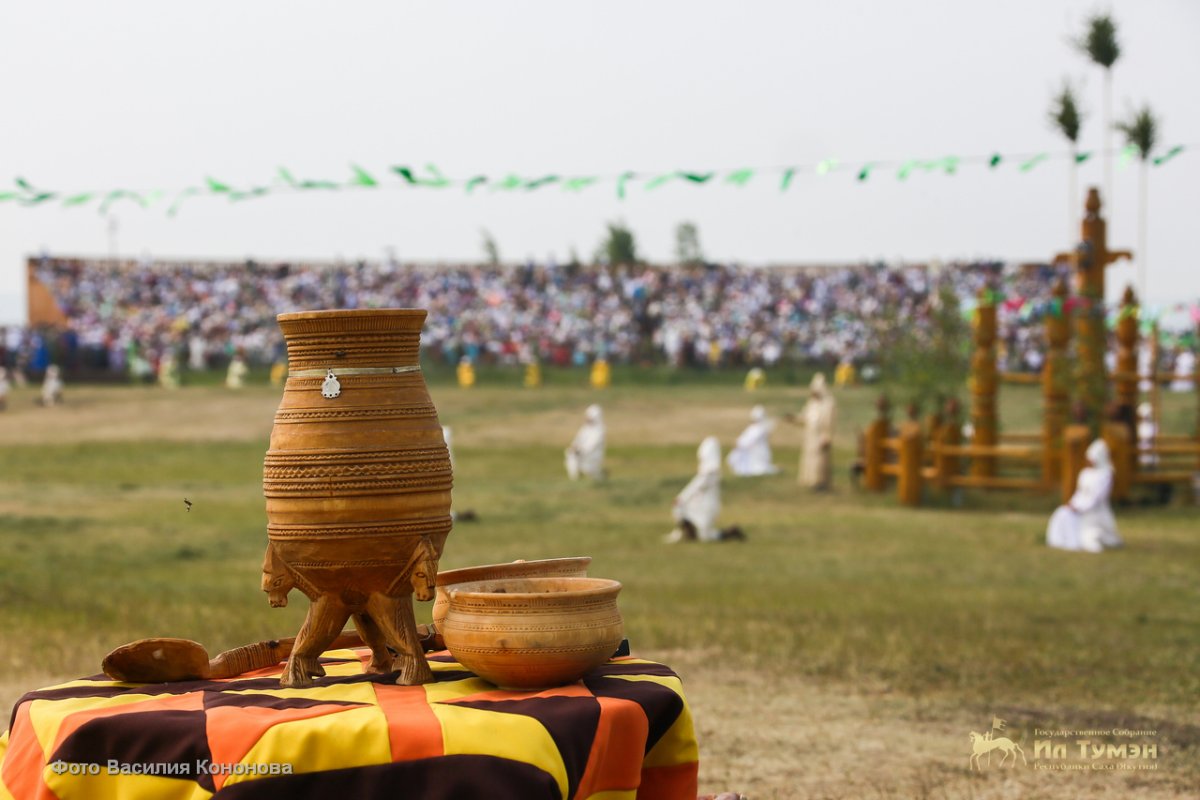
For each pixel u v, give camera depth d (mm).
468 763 3713
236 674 4625
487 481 27109
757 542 18391
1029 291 57062
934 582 14570
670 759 4355
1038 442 30641
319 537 4227
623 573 15156
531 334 56906
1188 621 11852
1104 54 21562
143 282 58844
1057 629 11336
